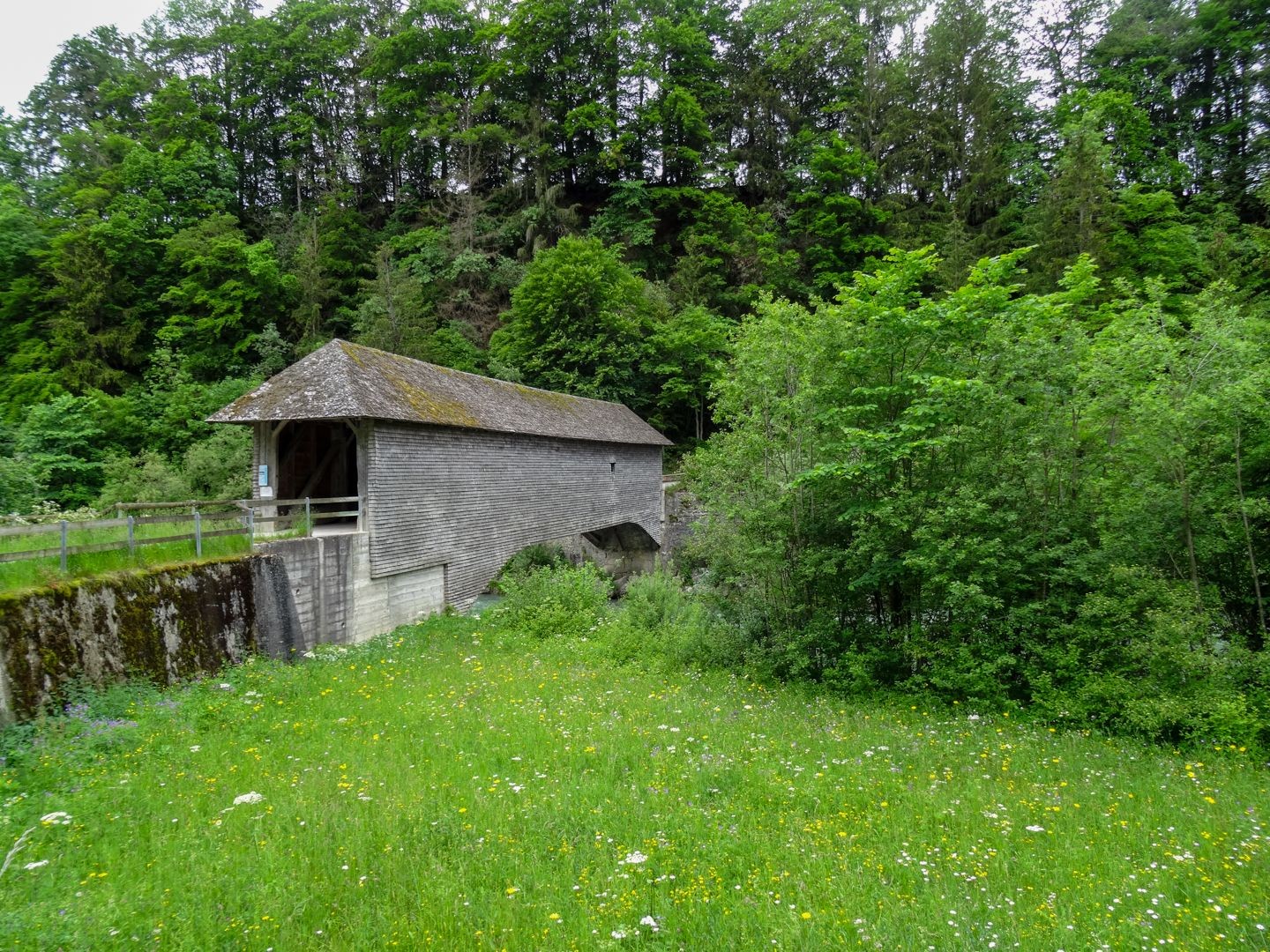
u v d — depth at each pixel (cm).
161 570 1066
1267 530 1024
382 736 838
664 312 4031
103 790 656
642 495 3219
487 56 5016
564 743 803
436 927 426
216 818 597
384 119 4944
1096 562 1107
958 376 1207
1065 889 484
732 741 829
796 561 1352
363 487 1562
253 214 4512
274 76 4800
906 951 390
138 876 501
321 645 1395
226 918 445
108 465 2662
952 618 1204
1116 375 1083
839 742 853
